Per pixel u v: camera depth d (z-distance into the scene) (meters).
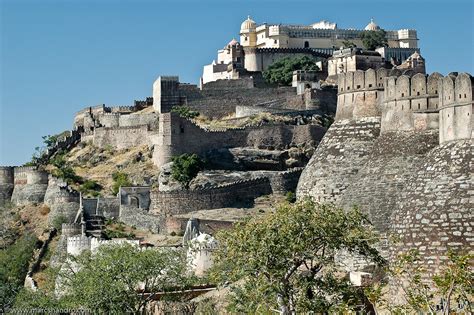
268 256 67.62
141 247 122.12
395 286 68.62
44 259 170.88
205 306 85.00
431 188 70.56
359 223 70.75
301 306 66.31
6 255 170.75
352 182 80.38
